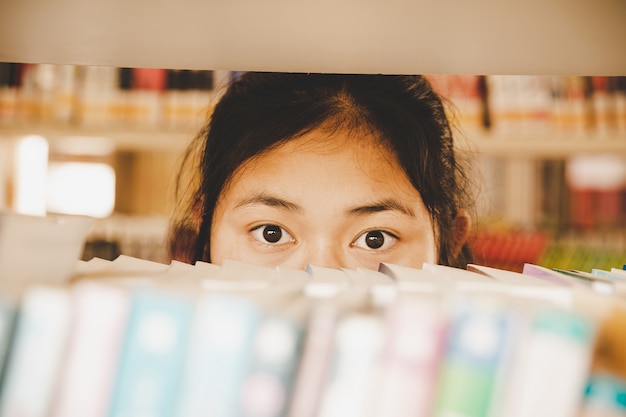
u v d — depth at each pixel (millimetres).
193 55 1058
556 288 516
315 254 1031
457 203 1035
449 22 1051
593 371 456
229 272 647
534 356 450
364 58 1056
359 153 1034
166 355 461
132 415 458
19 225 511
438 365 461
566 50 1044
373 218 1032
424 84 1040
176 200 1048
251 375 458
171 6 1059
